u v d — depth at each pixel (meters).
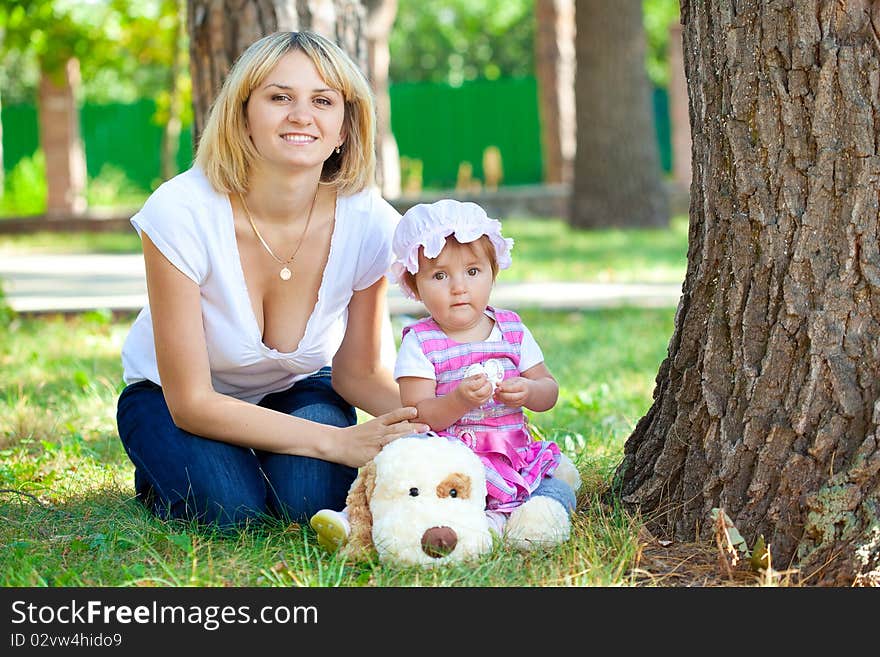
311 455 4.89
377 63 25.83
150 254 4.81
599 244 20.19
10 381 8.58
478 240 4.71
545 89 27.92
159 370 4.92
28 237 25.64
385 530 4.30
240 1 8.60
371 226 5.15
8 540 4.82
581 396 7.61
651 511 4.77
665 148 33.41
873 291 4.17
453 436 4.70
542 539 4.46
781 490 4.29
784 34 4.28
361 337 5.36
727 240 4.49
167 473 4.96
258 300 5.07
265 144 4.68
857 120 4.17
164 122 27.95
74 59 27.66
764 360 4.35
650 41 45.03
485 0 47.53
